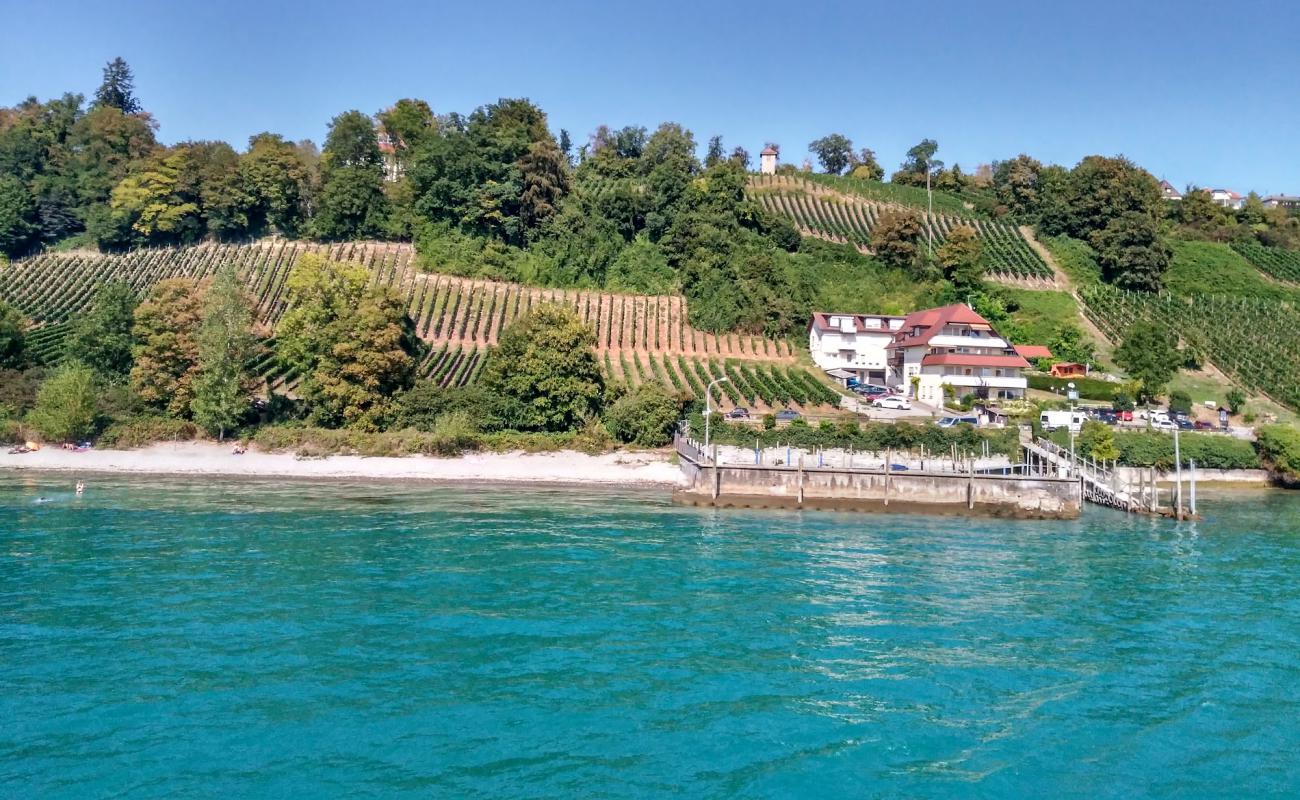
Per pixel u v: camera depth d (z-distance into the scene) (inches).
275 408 3284.9
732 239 5142.7
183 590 1384.1
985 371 3914.9
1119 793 805.9
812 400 3661.4
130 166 5689.0
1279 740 920.9
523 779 808.9
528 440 3021.7
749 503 2460.6
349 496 2449.6
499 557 1665.8
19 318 3543.3
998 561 1754.4
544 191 5300.2
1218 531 2188.7
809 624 1278.3
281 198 5275.6
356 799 768.9
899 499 2460.6
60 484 2573.8
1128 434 3196.4
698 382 3816.4
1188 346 4549.7
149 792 773.9
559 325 3287.4
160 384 3164.4
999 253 5826.8
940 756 871.1
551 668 1079.6
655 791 791.1
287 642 1149.7
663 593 1429.6
